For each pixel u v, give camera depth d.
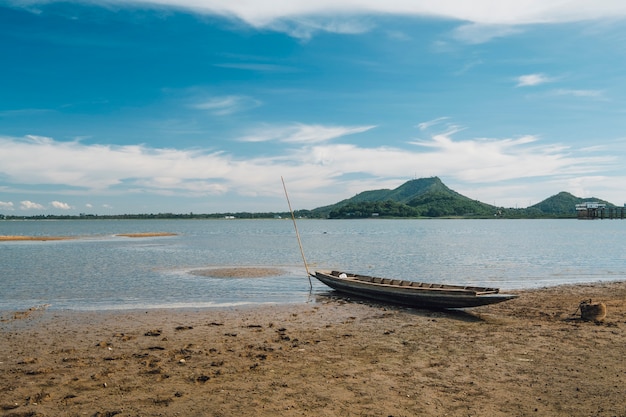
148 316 17.14
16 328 15.11
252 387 9.34
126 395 8.92
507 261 39.66
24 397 8.84
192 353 12.00
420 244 65.31
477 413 8.02
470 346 12.59
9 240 76.56
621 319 15.73
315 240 79.38
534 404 8.38
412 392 9.05
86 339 13.63
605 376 9.83
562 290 23.25
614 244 61.50
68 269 33.22
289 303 20.16
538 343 12.73
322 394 8.95
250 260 41.34
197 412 8.08
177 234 111.06
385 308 18.97
